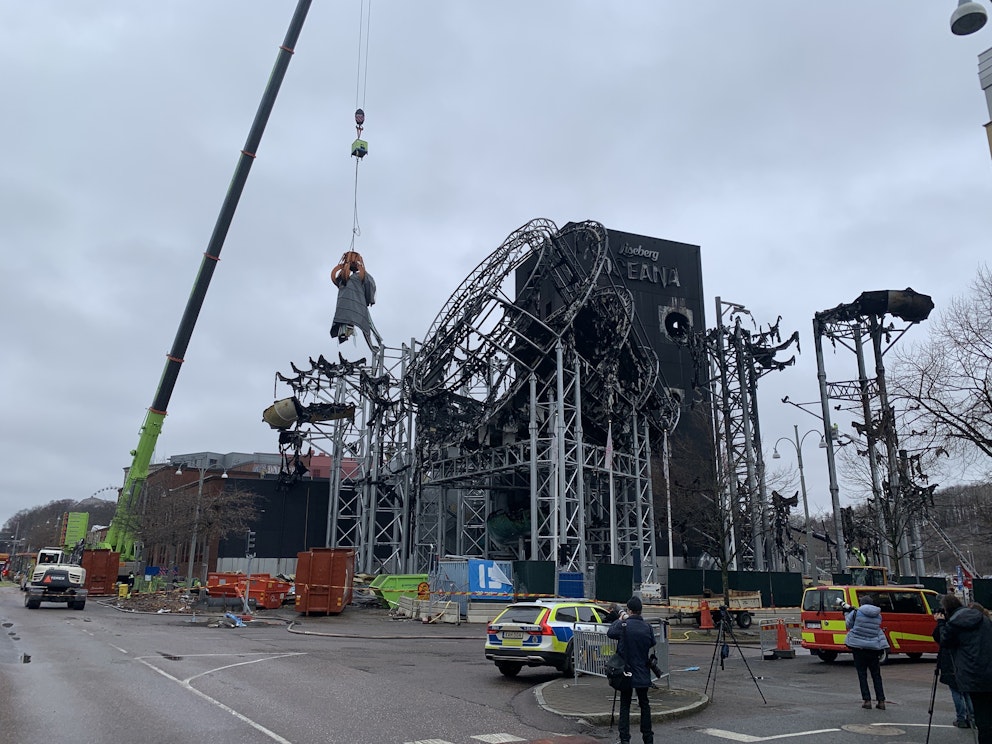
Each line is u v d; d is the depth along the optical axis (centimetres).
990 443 1784
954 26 1224
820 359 4350
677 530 4838
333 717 1098
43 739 938
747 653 2322
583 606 1664
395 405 5228
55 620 3156
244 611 3341
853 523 4672
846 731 1035
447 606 3228
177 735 962
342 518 5556
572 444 4222
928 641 2005
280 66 5466
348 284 5475
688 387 6112
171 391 5419
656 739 994
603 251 4038
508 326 4116
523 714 1154
